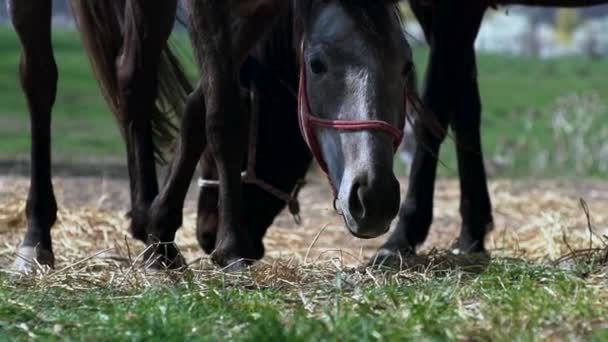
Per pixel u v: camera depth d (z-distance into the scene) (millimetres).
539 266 6883
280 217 12172
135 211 7805
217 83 6703
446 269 7109
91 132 23250
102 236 10133
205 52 6719
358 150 6074
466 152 9023
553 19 54969
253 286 6652
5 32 43188
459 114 8953
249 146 7836
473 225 9039
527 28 50875
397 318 5457
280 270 6902
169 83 8234
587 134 20453
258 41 7109
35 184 8242
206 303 5934
